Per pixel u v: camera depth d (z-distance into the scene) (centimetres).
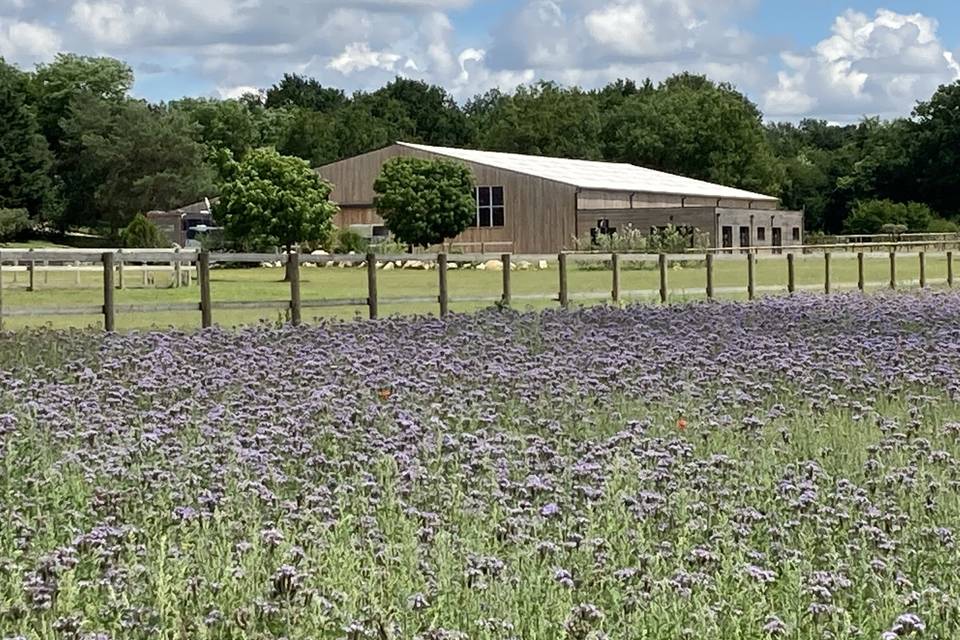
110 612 703
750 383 1556
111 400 1338
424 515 890
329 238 6625
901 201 13675
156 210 12081
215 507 885
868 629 713
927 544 870
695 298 3547
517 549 803
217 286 4659
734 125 14225
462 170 8281
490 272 6200
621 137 14550
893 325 2428
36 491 952
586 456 1100
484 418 1297
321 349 1878
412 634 695
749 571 748
